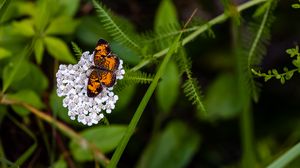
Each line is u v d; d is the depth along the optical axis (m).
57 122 0.81
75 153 0.80
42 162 0.86
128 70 0.64
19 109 0.80
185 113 0.96
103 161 0.79
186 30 0.71
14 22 0.80
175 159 0.86
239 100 0.88
